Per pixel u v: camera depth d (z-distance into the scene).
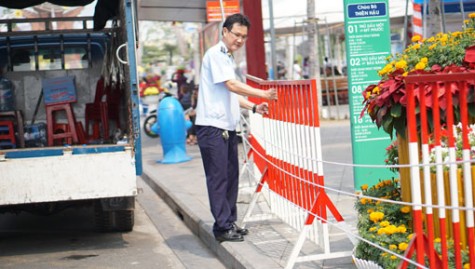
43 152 8.16
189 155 17.59
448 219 5.32
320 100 25.42
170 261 8.14
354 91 8.77
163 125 16.14
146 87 36.34
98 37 12.16
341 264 6.61
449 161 4.64
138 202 12.41
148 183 14.41
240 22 7.47
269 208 9.20
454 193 4.73
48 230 10.33
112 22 11.63
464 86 4.65
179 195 11.53
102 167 8.24
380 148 8.77
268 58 36.25
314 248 7.27
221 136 7.70
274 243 7.65
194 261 8.03
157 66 64.94
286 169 7.54
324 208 6.38
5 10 14.75
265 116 8.50
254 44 13.70
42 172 8.16
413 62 6.03
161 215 11.12
